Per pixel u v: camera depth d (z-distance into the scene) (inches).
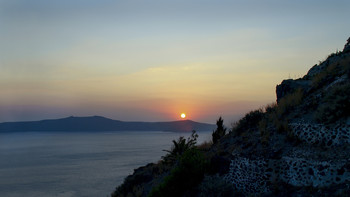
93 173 6545.3
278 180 574.6
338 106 609.6
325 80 821.2
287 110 803.4
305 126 643.5
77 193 4402.1
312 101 743.1
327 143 579.2
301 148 605.9
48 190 4766.2
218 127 1090.7
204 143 1098.7
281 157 604.4
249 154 653.3
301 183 536.7
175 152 1066.7
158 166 1125.7
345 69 792.9
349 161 500.1
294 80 1021.2
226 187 623.2
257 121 890.7
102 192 4370.1
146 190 967.6
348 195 451.2
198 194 653.3
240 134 884.6
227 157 729.6
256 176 597.0
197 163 704.4
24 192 4685.0
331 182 495.8
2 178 6279.5
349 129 559.8
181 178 697.6
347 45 1117.7
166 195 698.2
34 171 7283.5
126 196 1032.2
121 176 5979.3
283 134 692.1
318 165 523.5
